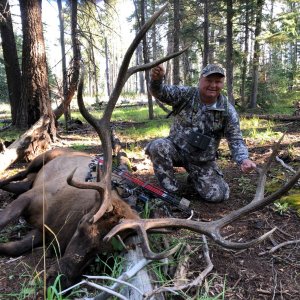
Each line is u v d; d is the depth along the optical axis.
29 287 3.11
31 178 5.43
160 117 16.27
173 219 3.09
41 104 8.27
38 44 8.12
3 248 3.69
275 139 8.73
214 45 25.17
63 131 11.65
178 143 4.81
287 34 16.14
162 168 4.80
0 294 3.06
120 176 4.30
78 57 10.82
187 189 5.29
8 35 13.12
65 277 2.85
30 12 8.06
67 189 4.05
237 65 20.22
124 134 10.79
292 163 6.48
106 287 2.67
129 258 3.02
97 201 3.16
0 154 6.57
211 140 4.71
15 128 12.25
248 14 18.61
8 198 5.29
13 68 13.05
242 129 10.55
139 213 3.91
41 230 3.95
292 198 4.87
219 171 4.93
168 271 3.24
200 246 3.74
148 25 3.13
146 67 3.37
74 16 11.20
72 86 10.39
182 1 20.95
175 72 15.99
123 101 30.33
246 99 20.00
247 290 3.20
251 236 4.04
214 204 4.87
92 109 22.70
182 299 2.98
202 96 4.59
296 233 4.12
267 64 23.92
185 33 18.09
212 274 3.37
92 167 4.26
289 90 21.44
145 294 2.60
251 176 5.93
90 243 2.91
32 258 3.69
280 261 3.61
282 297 3.13
